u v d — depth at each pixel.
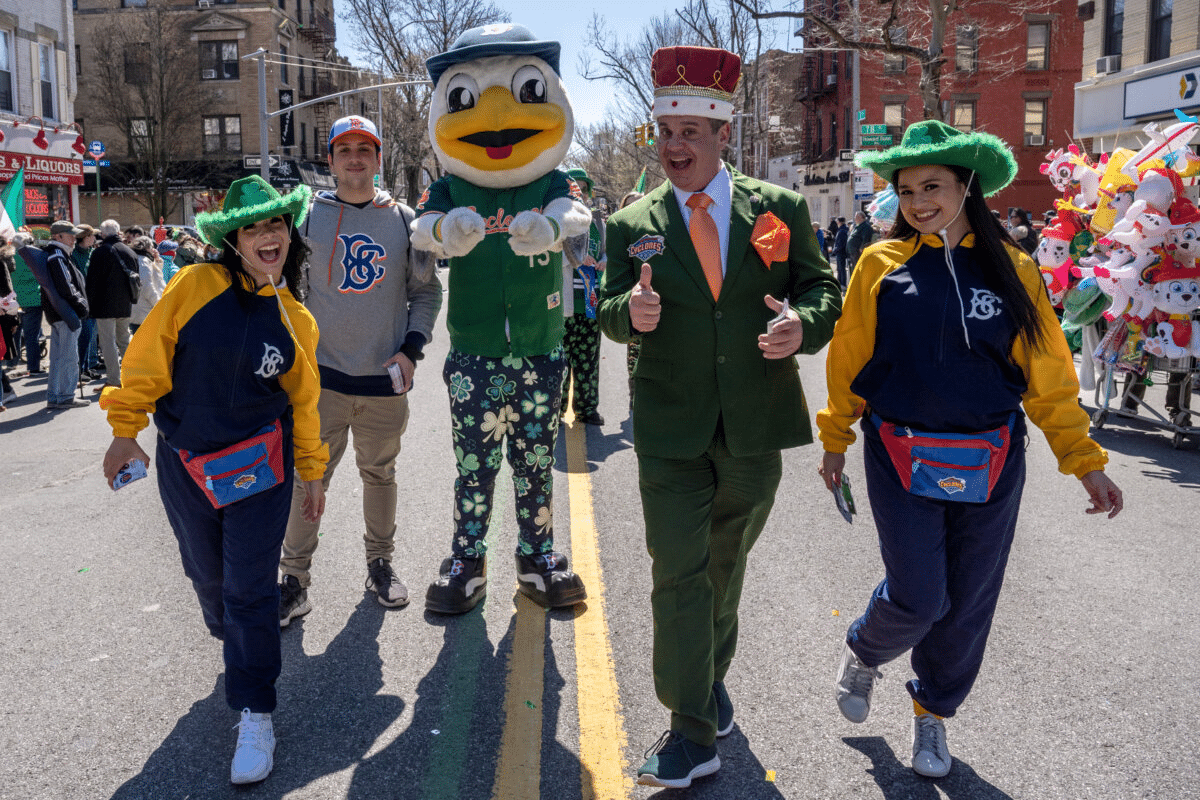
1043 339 2.73
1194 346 7.22
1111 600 4.39
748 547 3.24
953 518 2.82
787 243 3.01
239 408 3.07
